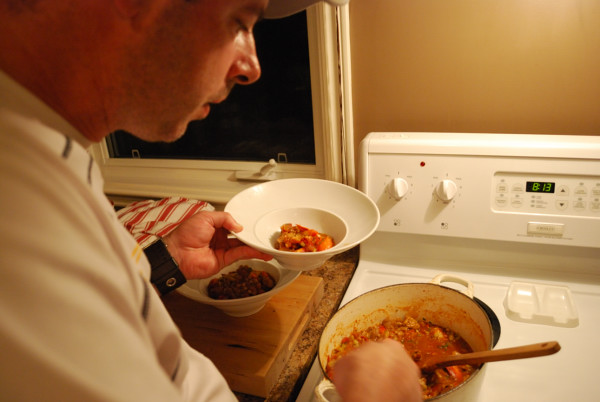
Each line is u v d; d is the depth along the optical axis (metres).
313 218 0.85
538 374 0.75
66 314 0.27
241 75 0.47
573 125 0.99
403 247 1.05
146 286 0.39
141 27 0.34
